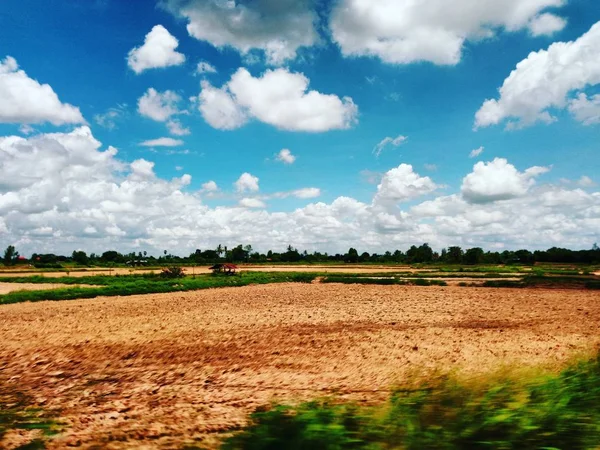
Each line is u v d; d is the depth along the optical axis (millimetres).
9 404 10523
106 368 14289
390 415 6020
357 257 174750
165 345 17688
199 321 24094
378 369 13242
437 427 5574
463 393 6570
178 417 9109
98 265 126625
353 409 6516
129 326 22453
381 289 48656
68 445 7551
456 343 17203
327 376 12594
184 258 161250
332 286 54062
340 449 5262
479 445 5207
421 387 7066
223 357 15469
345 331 20500
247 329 21344
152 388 11859
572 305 31562
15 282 58875
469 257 146375
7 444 7672
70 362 15141
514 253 161000
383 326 22031
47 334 20281
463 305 31859
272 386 11656
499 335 19000
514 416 5719
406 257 188125
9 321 24484
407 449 5223
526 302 33906
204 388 11703
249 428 6980
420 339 18141
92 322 23922
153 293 45031
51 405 10383
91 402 10609
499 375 7320
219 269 84500
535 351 15492
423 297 38656
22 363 15086
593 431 5441
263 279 63188
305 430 5656
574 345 16531
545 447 5141
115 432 8203
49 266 109875
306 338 18734
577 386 6980
